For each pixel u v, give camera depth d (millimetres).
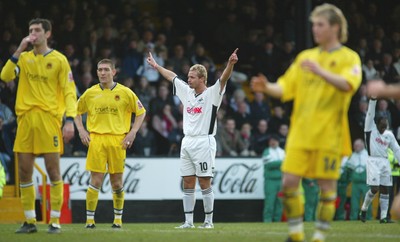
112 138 44312
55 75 35688
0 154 67438
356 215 72750
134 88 76500
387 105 83500
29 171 36250
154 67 47000
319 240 26766
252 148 77125
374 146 60562
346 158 73062
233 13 91562
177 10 93500
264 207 71812
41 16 82000
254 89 26297
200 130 45281
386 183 60969
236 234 37281
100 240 33250
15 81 72000
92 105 44344
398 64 91938
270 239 33812
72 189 67938
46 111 35531
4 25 79688
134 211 69938
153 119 75250
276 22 93125
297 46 81375
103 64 44312
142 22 84875
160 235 36281
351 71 26016
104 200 68188
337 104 26578
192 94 45562
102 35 80812
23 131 35656
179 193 71062
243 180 72688
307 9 80438
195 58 83875
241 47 89688
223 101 80375
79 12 82000
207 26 91375
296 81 27188
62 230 40344
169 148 75062
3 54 76188
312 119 26500
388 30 99562
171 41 86062
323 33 26828
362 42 91812
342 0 95375
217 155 72875
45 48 35812
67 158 68000
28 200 36688
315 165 26547
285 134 77000
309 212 72125
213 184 71938
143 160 70438
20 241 32781
